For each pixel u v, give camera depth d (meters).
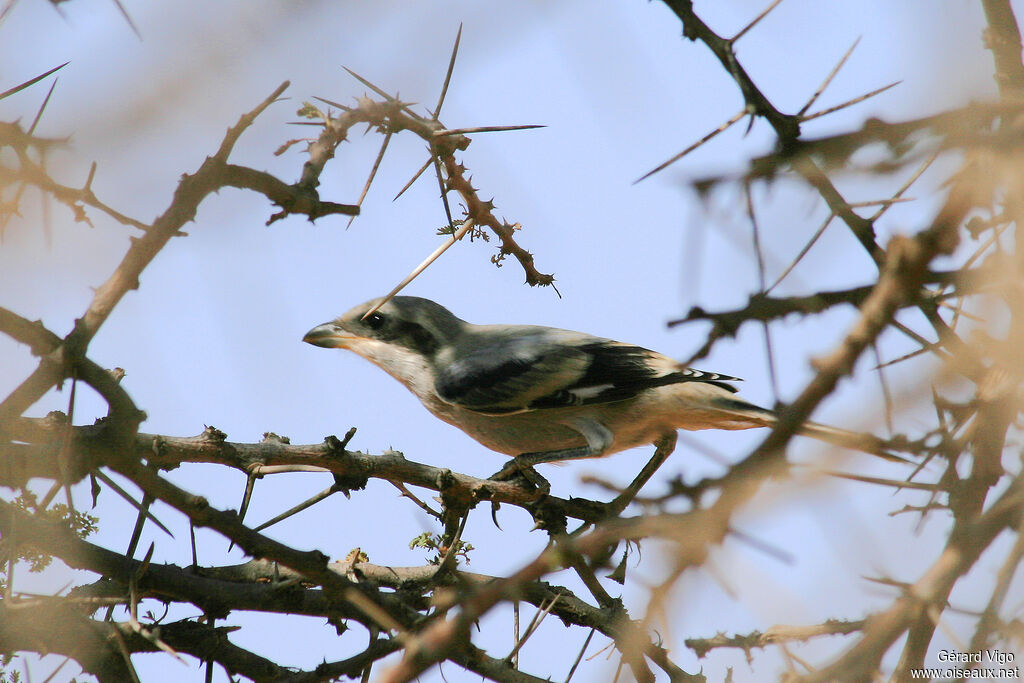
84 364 5.86
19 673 6.76
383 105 6.93
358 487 8.32
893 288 4.14
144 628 7.22
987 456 5.18
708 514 3.65
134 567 6.98
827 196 4.53
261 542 6.80
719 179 4.03
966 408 5.06
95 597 7.05
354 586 7.38
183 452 7.86
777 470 3.53
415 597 8.10
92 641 7.07
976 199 4.11
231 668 7.50
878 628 4.55
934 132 4.01
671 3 5.50
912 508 5.18
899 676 5.36
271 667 7.56
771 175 4.11
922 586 4.50
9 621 6.54
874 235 5.15
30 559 7.13
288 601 7.64
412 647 4.68
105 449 6.20
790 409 4.00
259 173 6.17
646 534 3.93
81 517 7.32
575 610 8.29
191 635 7.43
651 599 3.73
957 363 3.90
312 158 6.63
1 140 4.40
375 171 6.91
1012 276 4.24
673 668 7.82
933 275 4.35
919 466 5.21
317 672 7.30
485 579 8.31
